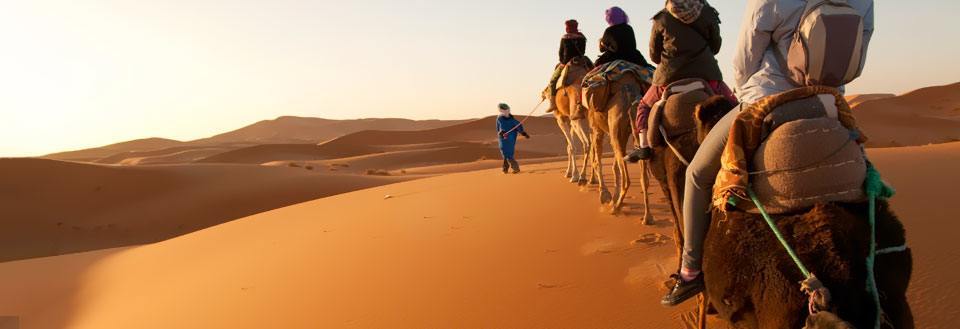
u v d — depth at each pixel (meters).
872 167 3.18
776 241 3.08
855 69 3.29
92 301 13.16
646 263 7.16
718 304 3.38
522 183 14.80
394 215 13.45
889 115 114.19
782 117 3.24
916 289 5.39
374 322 7.10
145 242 44.56
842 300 2.78
